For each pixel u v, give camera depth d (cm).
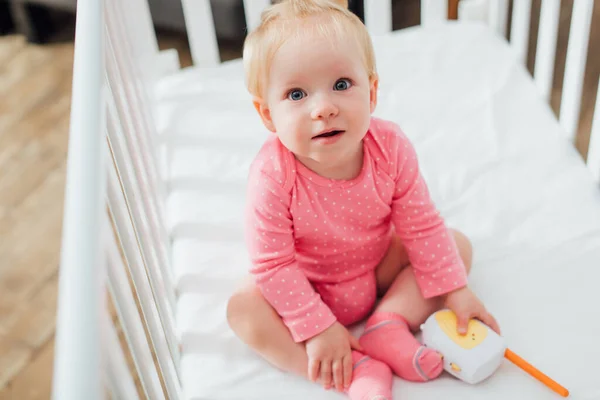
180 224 121
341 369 97
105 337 55
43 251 174
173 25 212
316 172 96
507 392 95
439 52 149
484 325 98
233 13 197
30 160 197
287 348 99
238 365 101
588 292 105
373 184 98
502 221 117
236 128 139
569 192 120
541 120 133
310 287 99
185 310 108
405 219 102
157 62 155
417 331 105
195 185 128
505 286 107
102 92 76
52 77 223
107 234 64
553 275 108
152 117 139
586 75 189
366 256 105
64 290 57
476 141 131
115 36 105
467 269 109
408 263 109
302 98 90
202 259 115
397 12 224
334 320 98
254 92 95
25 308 162
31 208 185
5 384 148
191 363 101
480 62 146
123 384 64
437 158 129
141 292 85
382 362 99
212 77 151
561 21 203
